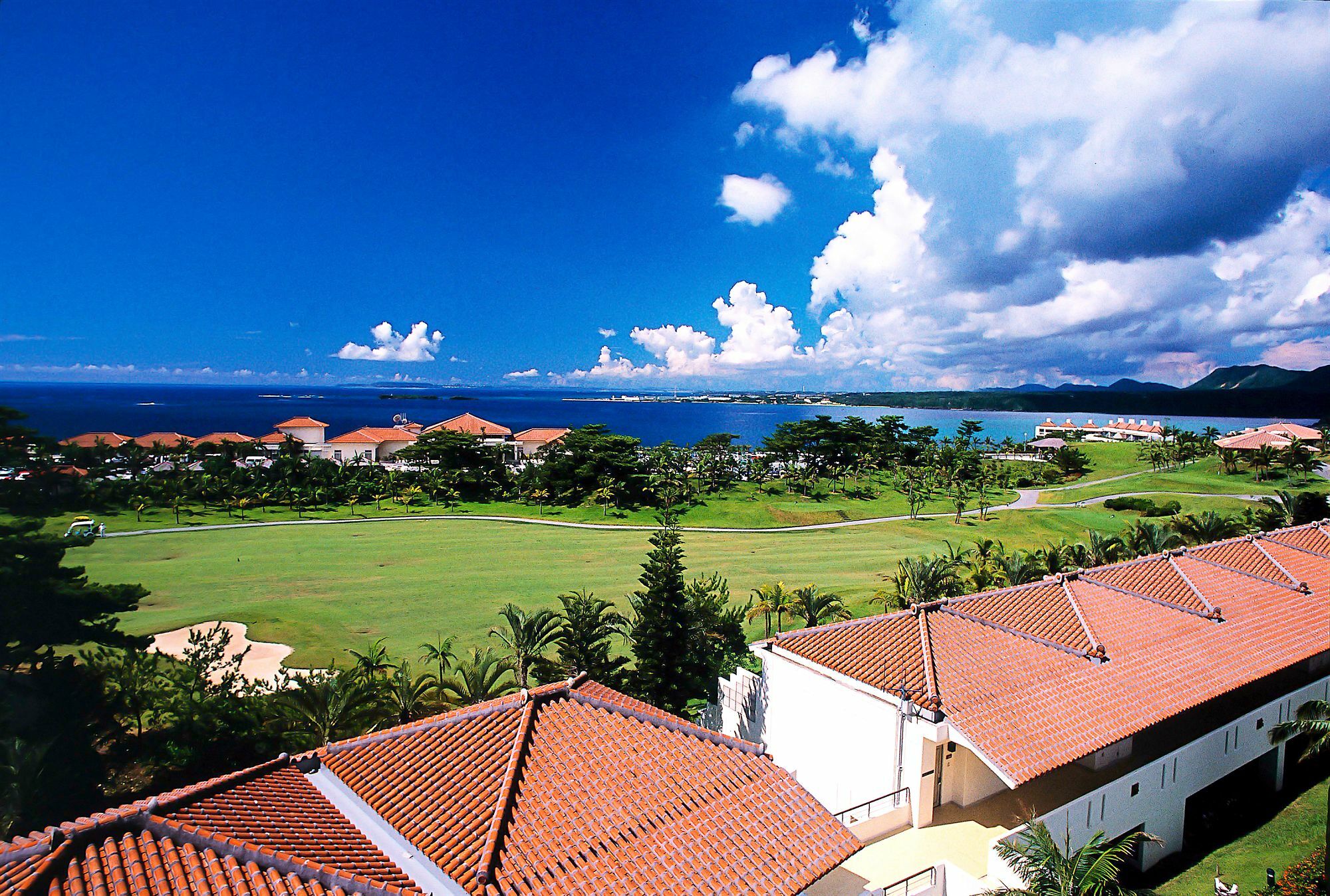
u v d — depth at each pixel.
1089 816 18.47
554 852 12.92
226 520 79.00
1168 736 22.80
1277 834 21.70
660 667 30.78
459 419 143.38
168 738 24.47
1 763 19.86
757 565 60.62
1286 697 24.67
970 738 17.33
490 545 68.31
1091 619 23.59
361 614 44.22
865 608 44.28
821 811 15.04
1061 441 144.12
